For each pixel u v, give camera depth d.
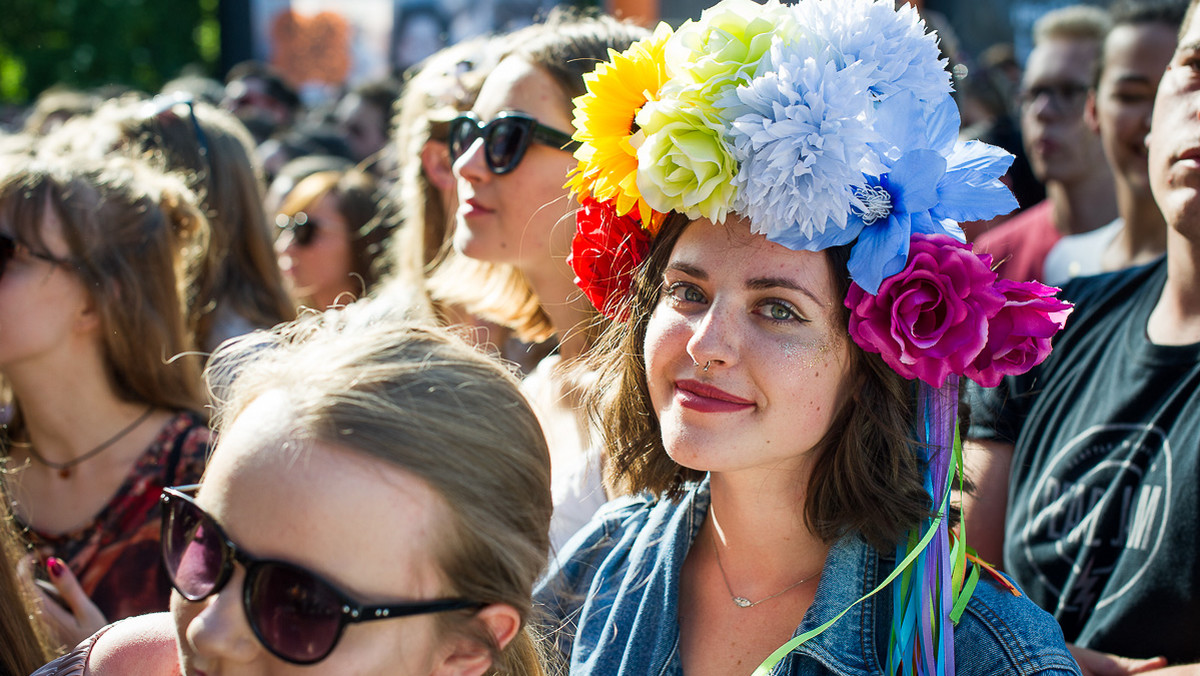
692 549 1.70
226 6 7.52
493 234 2.36
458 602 1.23
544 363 2.50
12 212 2.16
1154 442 1.90
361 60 7.38
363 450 1.18
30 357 2.19
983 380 1.36
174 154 3.14
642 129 1.44
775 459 1.42
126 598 2.21
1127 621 1.82
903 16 1.42
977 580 1.47
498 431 1.30
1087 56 3.70
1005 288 1.35
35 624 1.88
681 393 1.44
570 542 1.86
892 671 1.43
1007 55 5.71
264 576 1.15
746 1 1.40
